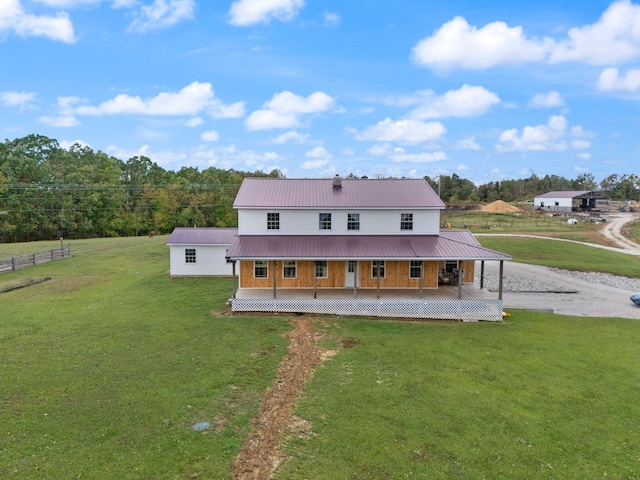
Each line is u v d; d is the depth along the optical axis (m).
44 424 11.27
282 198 26.53
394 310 22.38
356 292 23.61
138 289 27.17
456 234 26.98
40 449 10.17
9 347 16.88
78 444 10.43
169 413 11.99
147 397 12.89
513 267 38.12
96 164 84.12
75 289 27.38
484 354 17.27
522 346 18.34
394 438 11.10
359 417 12.10
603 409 12.95
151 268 34.62
